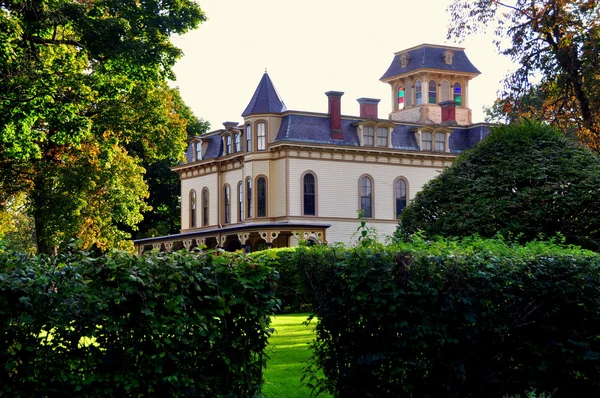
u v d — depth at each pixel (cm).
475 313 937
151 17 3002
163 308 768
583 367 1009
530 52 3092
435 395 938
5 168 3444
